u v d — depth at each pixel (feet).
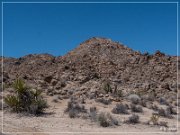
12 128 57.31
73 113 76.69
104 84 130.82
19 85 80.18
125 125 72.13
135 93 126.31
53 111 82.38
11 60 173.47
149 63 178.70
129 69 171.42
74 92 115.03
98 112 84.94
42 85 120.57
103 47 194.90
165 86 145.48
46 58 175.94
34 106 76.95
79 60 178.70
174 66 176.86
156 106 101.91
